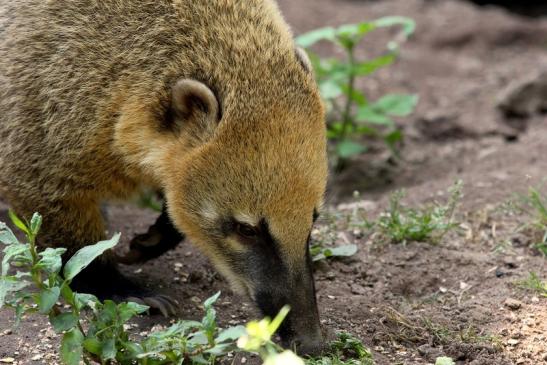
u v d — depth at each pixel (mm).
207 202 10016
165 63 10438
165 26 10586
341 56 20891
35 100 10656
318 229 12922
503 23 22453
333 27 21859
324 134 10250
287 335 9594
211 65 10289
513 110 17875
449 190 13234
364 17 22688
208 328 8383
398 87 19859
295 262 9789
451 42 21953
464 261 12070
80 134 10547
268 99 9953
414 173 16453
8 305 8758
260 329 7598
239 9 10828
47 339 9922
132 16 10688
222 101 10047
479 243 12680
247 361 9453
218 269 10391
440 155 16969
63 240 11055
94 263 11266
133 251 11820
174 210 10461
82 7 10797
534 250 12414
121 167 10828
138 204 13961
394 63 20906
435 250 12398
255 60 10297
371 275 11828
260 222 9805
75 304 8609
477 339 10164
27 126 10688
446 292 11414
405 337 10258
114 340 8578
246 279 10016
